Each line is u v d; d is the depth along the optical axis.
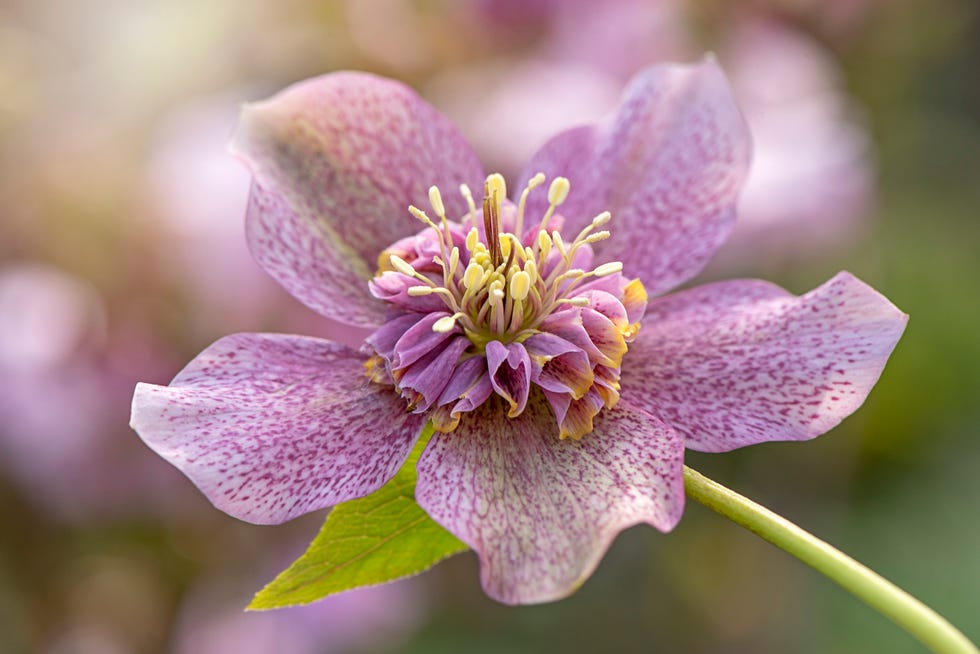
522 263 0.28
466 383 0.27
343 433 0.27
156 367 0.39
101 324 0.39
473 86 0.41
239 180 0.37
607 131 0.29
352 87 0.29
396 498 0.27
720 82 0.29
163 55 0.41
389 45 0.42
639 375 0.28
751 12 0.43
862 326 0.27
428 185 0.29
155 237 0.38
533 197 0.29
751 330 0.28
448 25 0.42
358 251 0.29
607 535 0.26
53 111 0.42
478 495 0.27
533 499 0.27
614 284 0.28
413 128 0.29
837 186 0.41
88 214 0.39
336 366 0.28
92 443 0.39
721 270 0.41
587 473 0.27
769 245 0.40
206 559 0.43
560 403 0.27
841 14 0.46
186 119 0.38
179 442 0.26
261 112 0.28
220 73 0.41
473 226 0.28
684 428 0.27
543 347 0.27
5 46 0.42
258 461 0.27
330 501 0.27
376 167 0.29
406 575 0.28
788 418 0.27
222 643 0.41
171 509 0.41
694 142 0.29
